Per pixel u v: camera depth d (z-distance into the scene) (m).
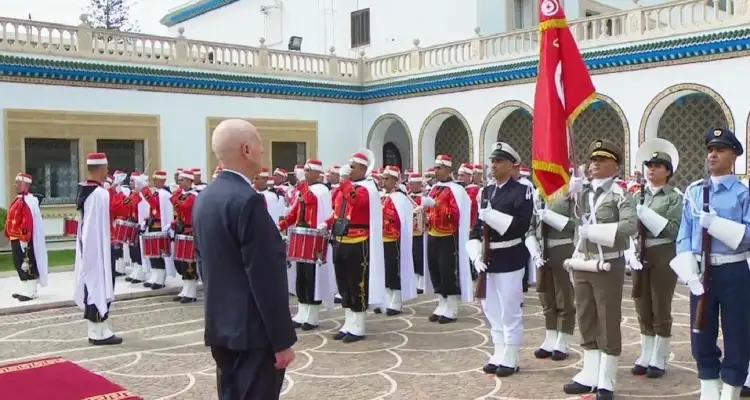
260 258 3.58
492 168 6.61
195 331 8.94
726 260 5.14
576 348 7.72
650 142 6.79
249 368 3.66
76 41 17.28
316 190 8.96
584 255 5.95
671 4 15.30
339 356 7.57
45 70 16.48
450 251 9.24
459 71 19.28
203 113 19.16
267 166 20.23
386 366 7.12
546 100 5.96
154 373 6.96
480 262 6.63
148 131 18.20
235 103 19.69
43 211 16.84
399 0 22.62
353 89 21.89
